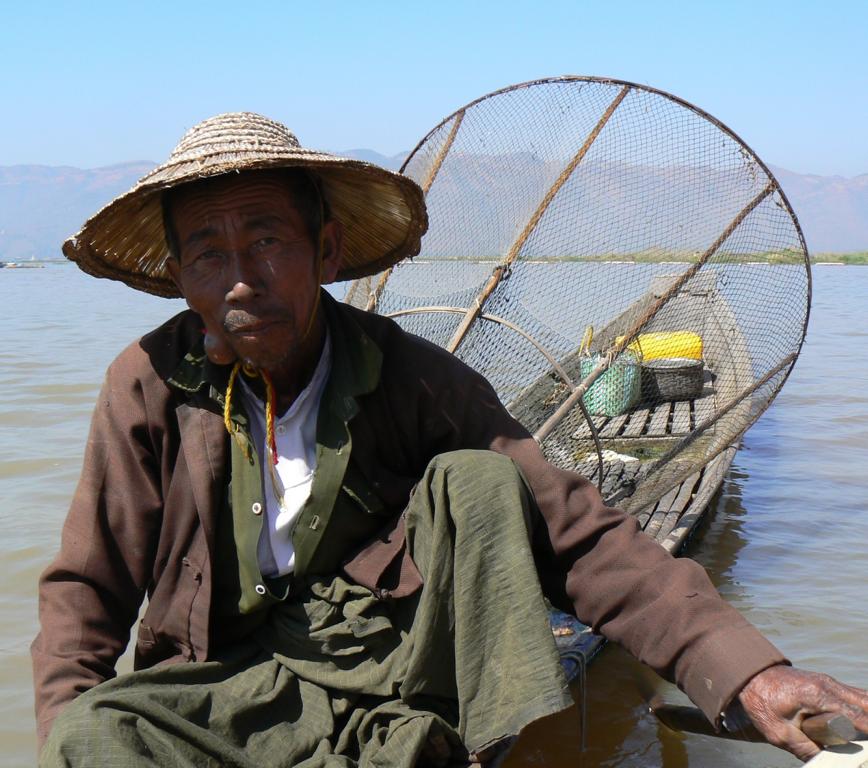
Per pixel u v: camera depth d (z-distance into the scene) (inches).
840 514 196.4
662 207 152.5
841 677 125.0
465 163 159.8
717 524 189.6
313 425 78.5
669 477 160.9
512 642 68.7
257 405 78.2
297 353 76.5
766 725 66.8
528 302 152.9
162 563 78.7
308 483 77.5
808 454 250.2
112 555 78.4
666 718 96.1
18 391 328.2
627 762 105.8
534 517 76.7
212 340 74.4
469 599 69.7
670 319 179.5
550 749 108.2
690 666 70.1
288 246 72.1
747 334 167.3
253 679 75.2
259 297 71.3
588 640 112.8
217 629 79.0
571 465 150.0
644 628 72.2
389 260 90.5
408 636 75.0
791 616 144.5
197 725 69.8
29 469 224.7
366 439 78.7
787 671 67.2
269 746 71.9
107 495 78.2
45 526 183.3
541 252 153.6
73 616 76.4
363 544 78.7
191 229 71.9
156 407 77.5
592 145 151.6
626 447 171.2
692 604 70.9
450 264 158.1
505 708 68.4
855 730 62.7
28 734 115.2
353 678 75.4
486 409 81.6
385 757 69.9
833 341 522.3
